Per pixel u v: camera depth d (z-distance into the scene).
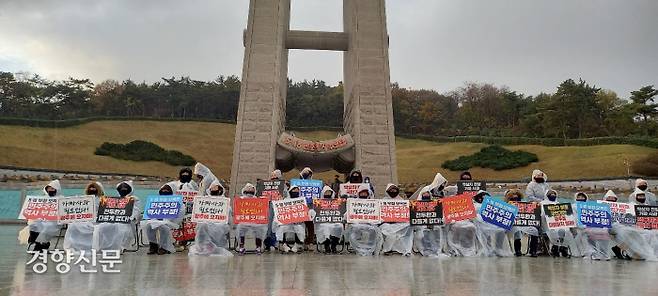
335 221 12.96
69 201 11.32
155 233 11.81
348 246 13.83
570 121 81.12
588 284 6.60
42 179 50.22
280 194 14.97
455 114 105.38
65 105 93.88
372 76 26.88
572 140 71.00
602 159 60.16
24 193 28.36
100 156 65.88
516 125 97.12
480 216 12.98
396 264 9.60
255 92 25.91
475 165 67.25
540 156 67.56
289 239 12.93
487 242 12.91
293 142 25.28
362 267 8.86
